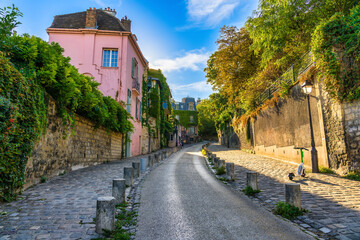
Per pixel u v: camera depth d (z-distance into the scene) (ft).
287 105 46.85
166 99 127.03
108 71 65.62
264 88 64.23
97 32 66.69
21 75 18.80
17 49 20.52
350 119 28.53
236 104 93.97
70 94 28.07
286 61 51.55
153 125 103.86
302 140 40.27
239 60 81.92
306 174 31.22
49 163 27.27
